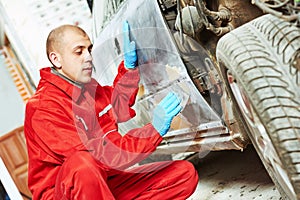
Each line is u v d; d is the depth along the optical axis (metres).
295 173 1.26
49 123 1.77
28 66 3.86
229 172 2.69
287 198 1.62
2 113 3.87
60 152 1.76
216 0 1.74
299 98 1.28
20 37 3.73
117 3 2.44
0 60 4.30
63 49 1.86
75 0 3.70
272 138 1.29
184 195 1.95
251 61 1.35
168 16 1.84
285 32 1.34
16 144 3.75
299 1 1.28
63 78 1.87
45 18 3.62
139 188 1.93
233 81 1.47
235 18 1.70
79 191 1.68
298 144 1.26
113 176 1.96
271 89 1.30
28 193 3.57
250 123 1.51
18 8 3.67
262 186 2.26
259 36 1.41
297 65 1.30
